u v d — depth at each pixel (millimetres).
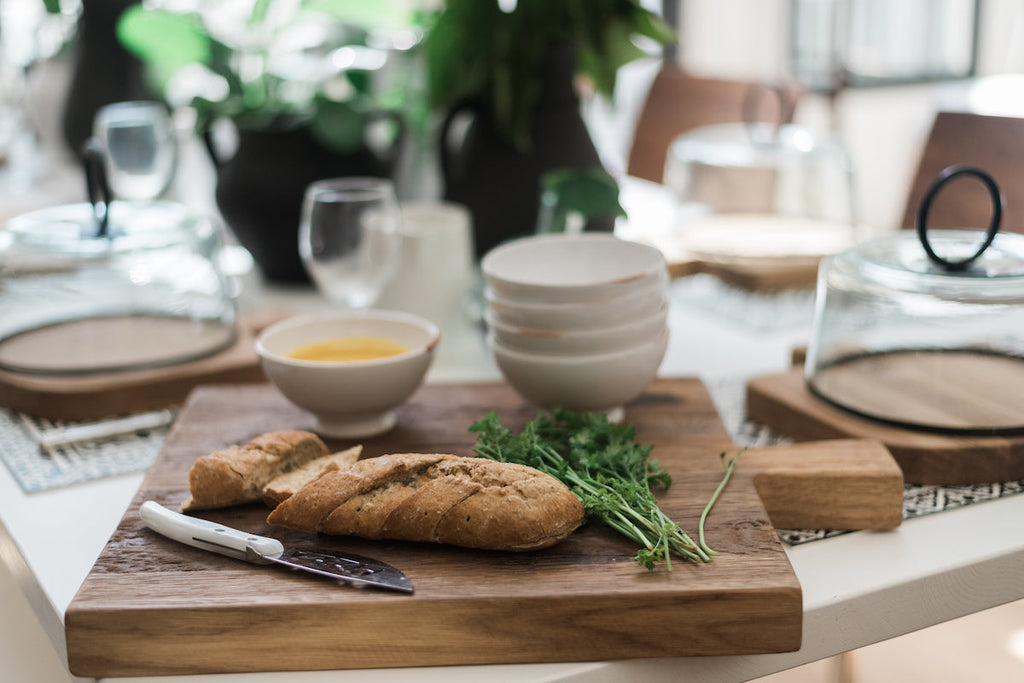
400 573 665
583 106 1427
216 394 1020
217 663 647
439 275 1229
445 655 644
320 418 908
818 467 803
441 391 1020
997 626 1516
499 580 656
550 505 685
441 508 692
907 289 903
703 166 1512
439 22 1318
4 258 1141
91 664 644
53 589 731
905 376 907
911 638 1472
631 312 859
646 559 660
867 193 3928
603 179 1219
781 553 682
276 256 1439
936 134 1522
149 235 1157
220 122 1456
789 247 1395
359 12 1562
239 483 770
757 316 1315
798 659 701
